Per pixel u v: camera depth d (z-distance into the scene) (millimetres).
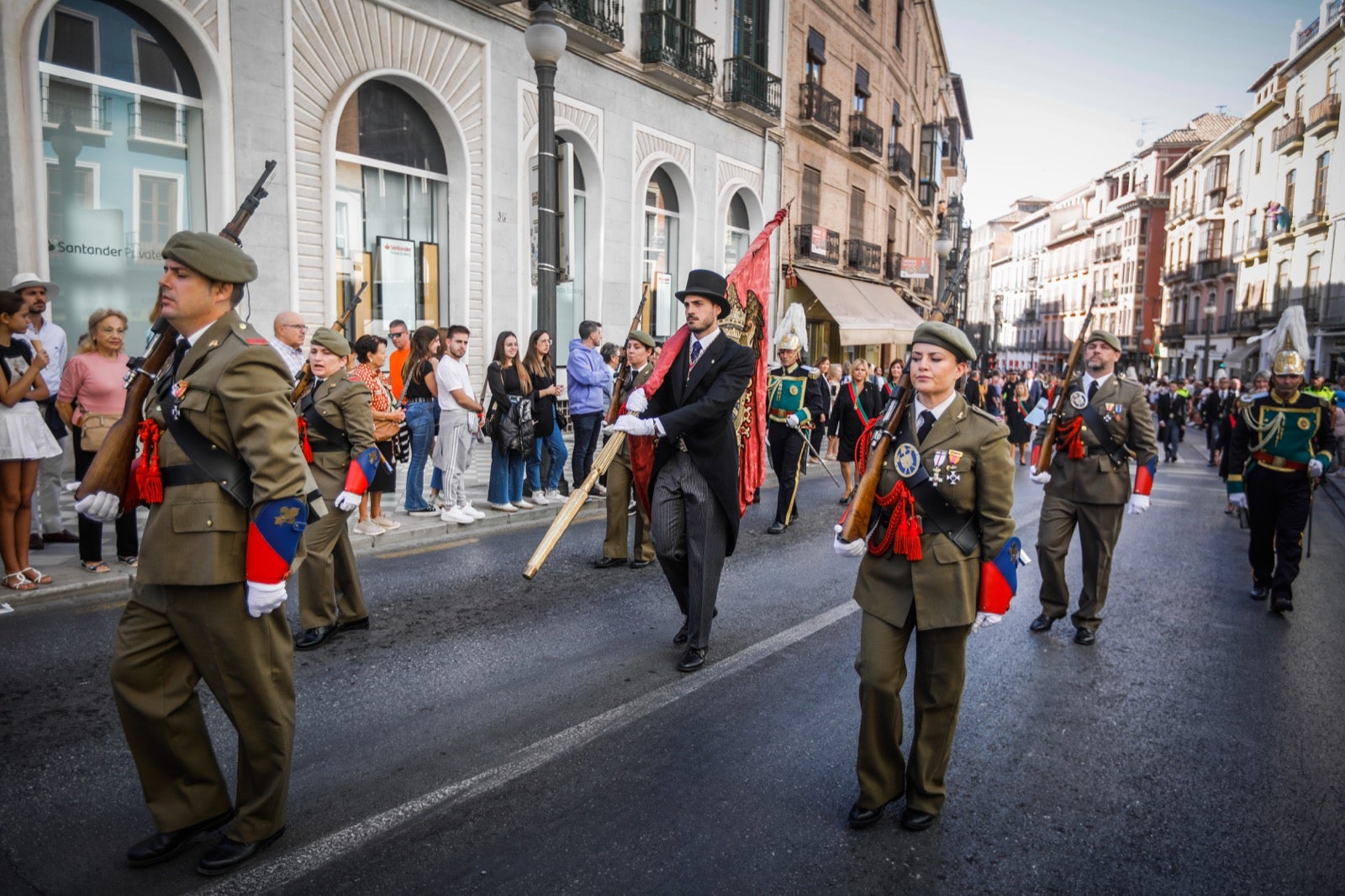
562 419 9141
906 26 30094
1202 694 4543
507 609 5512
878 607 3096
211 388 2541
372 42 10812
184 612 2607
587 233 14961
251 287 9734
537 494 8664
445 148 12242
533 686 4281
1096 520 5273
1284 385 6188
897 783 3164
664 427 4348
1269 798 3438
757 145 19750
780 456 8344
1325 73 33188
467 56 12148
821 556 7340
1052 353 75875
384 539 7070
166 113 9102
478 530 7730
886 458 3115
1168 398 18531
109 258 8766
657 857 2877
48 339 6727
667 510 4656
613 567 6629
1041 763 3688
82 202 8508
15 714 3756
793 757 3629
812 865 2875
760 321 5621
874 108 26656
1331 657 5227
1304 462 6109
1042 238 80688
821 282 22828
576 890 2686
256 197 3129
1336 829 3223
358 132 11156
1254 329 39688
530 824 3051
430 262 12227
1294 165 36094
